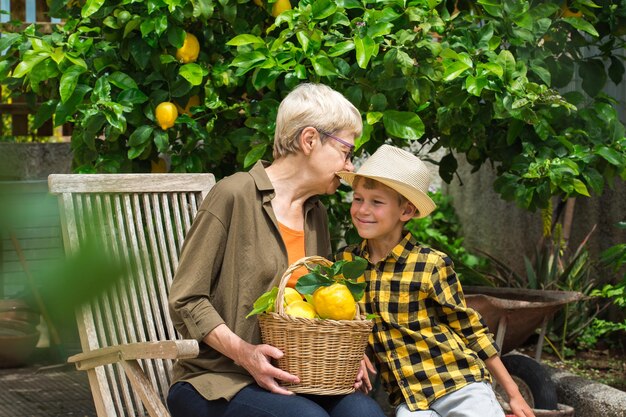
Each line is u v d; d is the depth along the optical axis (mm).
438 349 2453
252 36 3088
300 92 2373
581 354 4758
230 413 2137
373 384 3377
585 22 3486
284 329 2059
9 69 3416
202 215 2291
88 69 3350
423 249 2506
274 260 2281
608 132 3658
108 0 3305
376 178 2383
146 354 2109
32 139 6367
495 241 5922
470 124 3449
